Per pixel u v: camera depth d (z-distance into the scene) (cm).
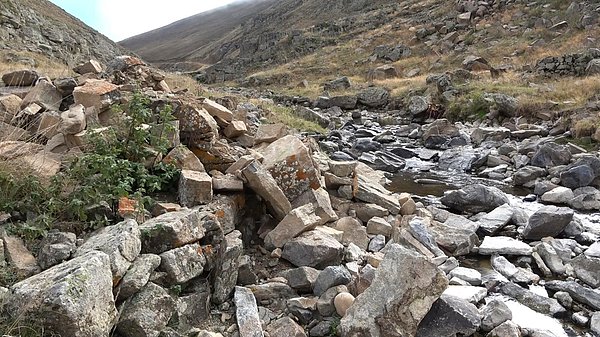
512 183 1239
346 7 7525
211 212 584
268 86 4228
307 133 1688
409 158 1589
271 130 909
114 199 529
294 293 555
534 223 805
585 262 683
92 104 695
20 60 2289
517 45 3503
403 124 2209
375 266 636
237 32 11350
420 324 487
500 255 736
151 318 422
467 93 2192
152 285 443
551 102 1770
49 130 671
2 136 630
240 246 550
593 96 1759
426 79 2742
